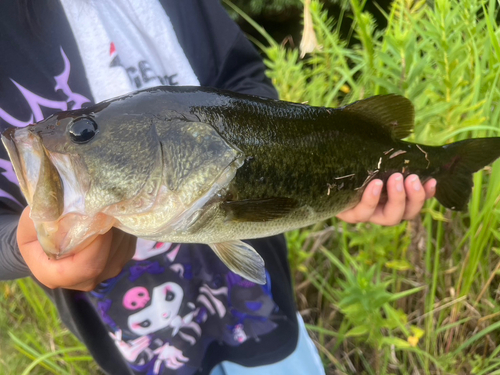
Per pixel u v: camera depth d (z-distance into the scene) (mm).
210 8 511
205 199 328
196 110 332
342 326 604
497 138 436
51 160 299
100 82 445
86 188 307
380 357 588
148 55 472
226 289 497
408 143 426
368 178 403
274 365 505
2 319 687
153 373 478
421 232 582
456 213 602
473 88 599
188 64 485
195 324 495
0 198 407
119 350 477
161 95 333
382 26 1345
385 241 556
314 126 373
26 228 319
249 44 540
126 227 324
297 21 1728
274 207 341
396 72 565
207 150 328
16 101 418
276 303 504
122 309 462
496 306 569
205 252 485
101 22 448
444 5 536
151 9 475
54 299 475
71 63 435
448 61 533
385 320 499
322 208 387
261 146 345
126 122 319
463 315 580
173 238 335
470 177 449
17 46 413
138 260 461
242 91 509
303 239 663
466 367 564
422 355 576
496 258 590
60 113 318
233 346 508
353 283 510
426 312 591
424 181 438
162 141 323
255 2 1651
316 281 678
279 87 724
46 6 422
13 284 705
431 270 608
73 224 301
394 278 595
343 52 718
